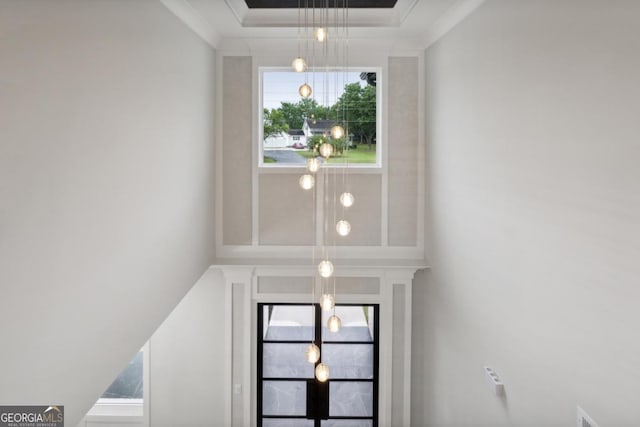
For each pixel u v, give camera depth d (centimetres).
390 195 480
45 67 171
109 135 225
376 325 501
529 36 231
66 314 189
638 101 151
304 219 483
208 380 497
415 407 498
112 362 232
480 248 306
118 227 237
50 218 175
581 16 184
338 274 489
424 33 434
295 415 510
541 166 220
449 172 382
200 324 496
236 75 469
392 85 469
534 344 228
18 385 159
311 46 464
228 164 477
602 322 172
